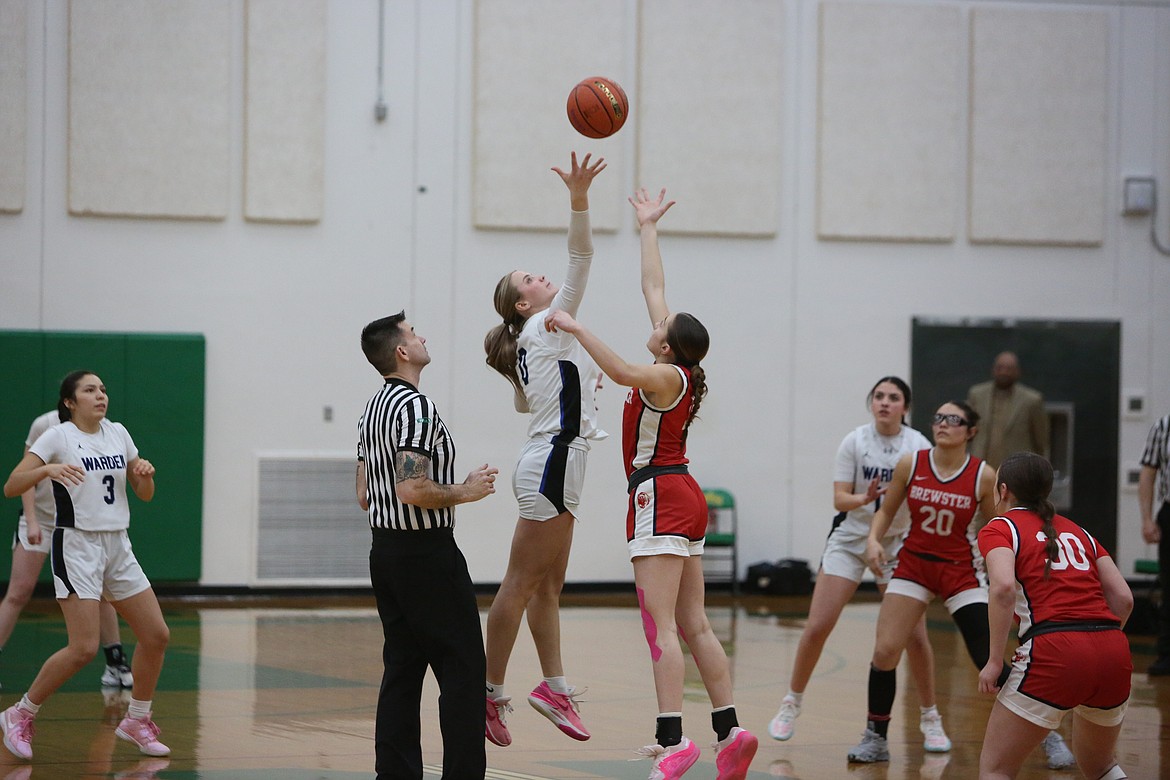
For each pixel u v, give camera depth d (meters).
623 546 24.69
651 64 24.88
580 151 24.59
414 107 24.19
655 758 9.26
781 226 25.45
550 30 24.53
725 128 25.14
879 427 12.62
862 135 25.56
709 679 9.62
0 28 22.81
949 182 25.75
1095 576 8.77
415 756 9.05
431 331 24.23
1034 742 8.53
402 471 8.73
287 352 23.81
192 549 23.27
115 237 23.25
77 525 10.95
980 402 23.45
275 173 23.66
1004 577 8.59
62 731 11.91
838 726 13.12
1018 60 25.89
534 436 10.25
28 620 19.89
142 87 23.25
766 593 24.91
